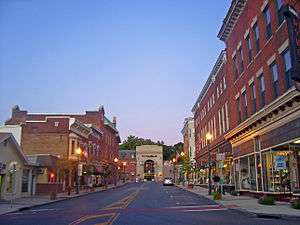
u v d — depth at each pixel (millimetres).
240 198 31672
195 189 55656
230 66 38594
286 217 18156
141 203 29609
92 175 69500
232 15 35125
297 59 18109
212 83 51781
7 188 36500
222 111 44750
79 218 19125
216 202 29047
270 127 26953
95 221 17453
